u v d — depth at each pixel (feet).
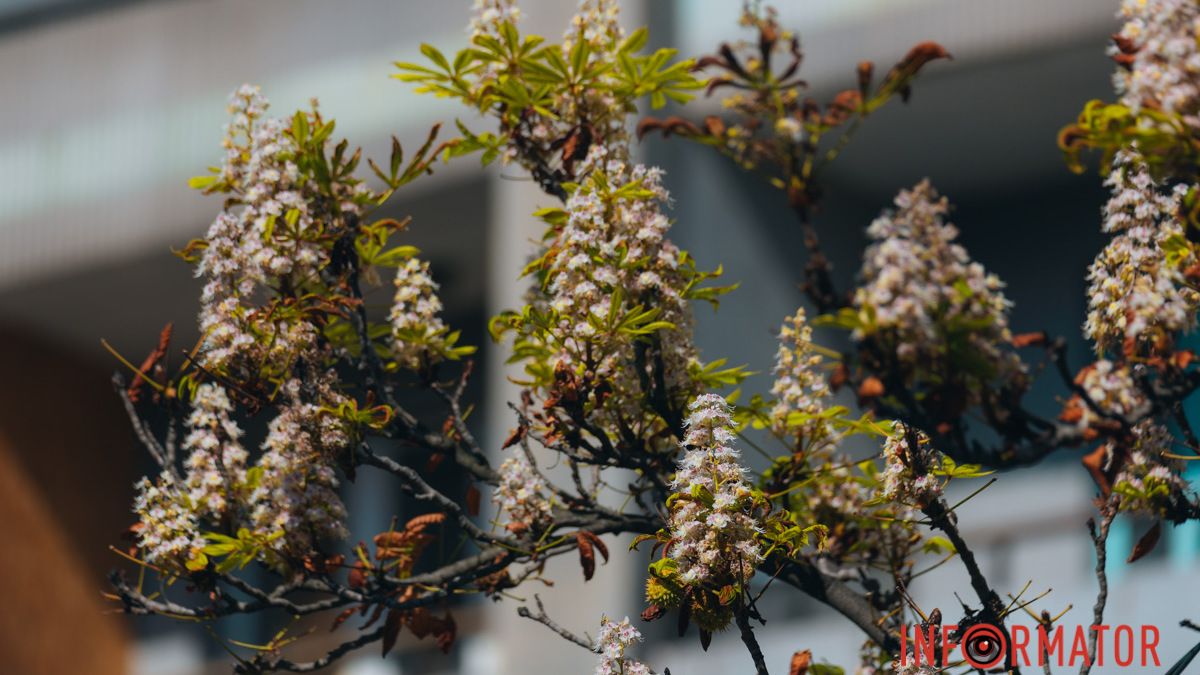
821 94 60.75
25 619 82.84
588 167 19.27
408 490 19.27
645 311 18.48
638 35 20.20
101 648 83.10
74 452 86.84
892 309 17.89
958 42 58.70
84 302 82.64
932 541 20.36
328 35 72.49
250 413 18.89
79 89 80.12
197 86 77.36
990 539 56.44
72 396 87.20
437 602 19.56
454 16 69.92
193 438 18.97
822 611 54.29
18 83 81.30
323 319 19.25
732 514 15.26
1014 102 60.44
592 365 18.24
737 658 54.19
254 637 72.33
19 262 79.46
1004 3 58.54
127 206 77.56
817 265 24.29
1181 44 16.24
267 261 18.75
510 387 58.90
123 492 88.74
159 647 81.56
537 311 18.78
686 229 59.93
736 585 15.39
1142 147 16.63
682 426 18.62
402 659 63.67
